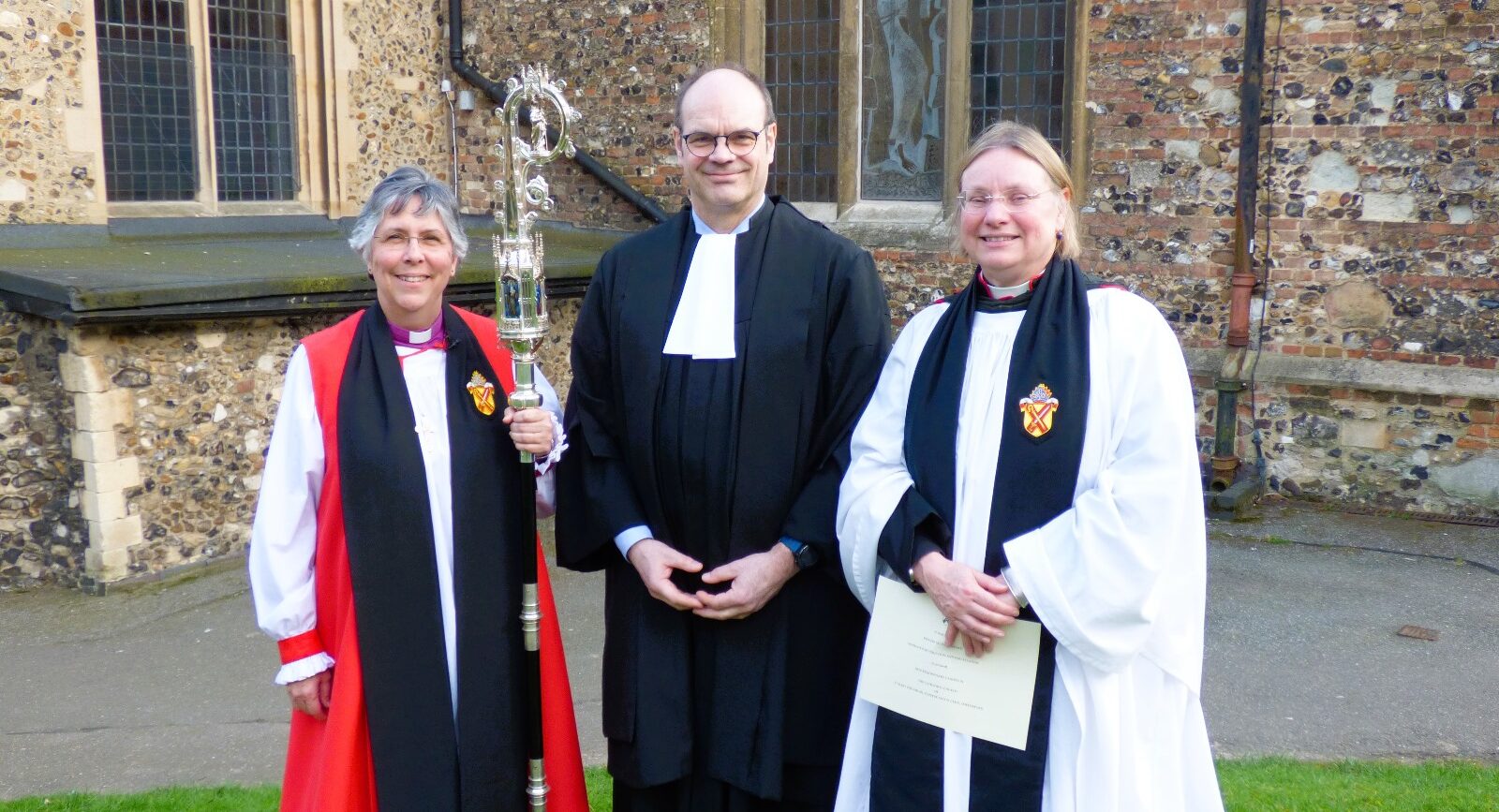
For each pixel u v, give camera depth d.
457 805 2.56
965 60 7.95
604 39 8.96
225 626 5.36
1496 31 6.16
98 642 5.17
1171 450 2.19
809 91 8.71
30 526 5.84
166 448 5.94
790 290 2.73
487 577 2.60
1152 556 2.15
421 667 2.54
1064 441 2.23
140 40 7.54
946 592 2.24
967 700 2.28
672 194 8.88
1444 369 6.50
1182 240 7.11
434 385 2.63
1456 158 6.34
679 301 2.77
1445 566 5.80
